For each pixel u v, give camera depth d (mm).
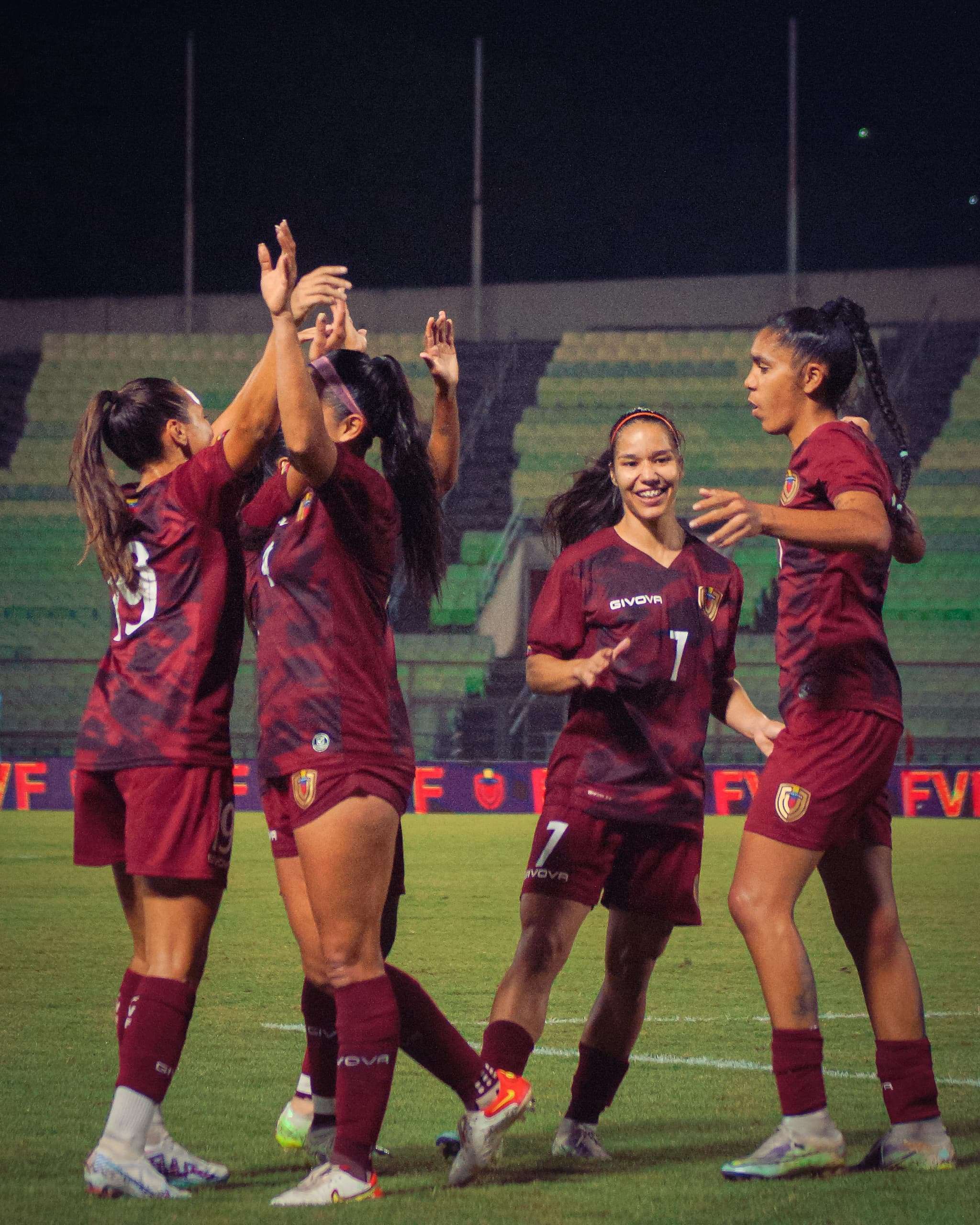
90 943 26391
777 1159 11719
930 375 89188
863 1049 17703
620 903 12961
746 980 22781
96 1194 11117
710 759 63688
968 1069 16188
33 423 91938
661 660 12945
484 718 71938
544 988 12680
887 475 12664
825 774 12180
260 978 22719
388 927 12992
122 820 12500
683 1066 16594
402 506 12453
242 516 12414
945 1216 10406
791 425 13227
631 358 93000
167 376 94812
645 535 13367
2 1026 18469
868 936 12508
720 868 40062
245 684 70000
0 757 71250
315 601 11609
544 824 13023
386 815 11492
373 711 11586
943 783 56281
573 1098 12820
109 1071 15734
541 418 91125
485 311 96312
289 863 12156
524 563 78875
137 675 12031
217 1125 13742
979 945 26906
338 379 12227
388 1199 11062
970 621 75562
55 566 82688
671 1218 10414
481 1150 11578
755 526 10891
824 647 12383
